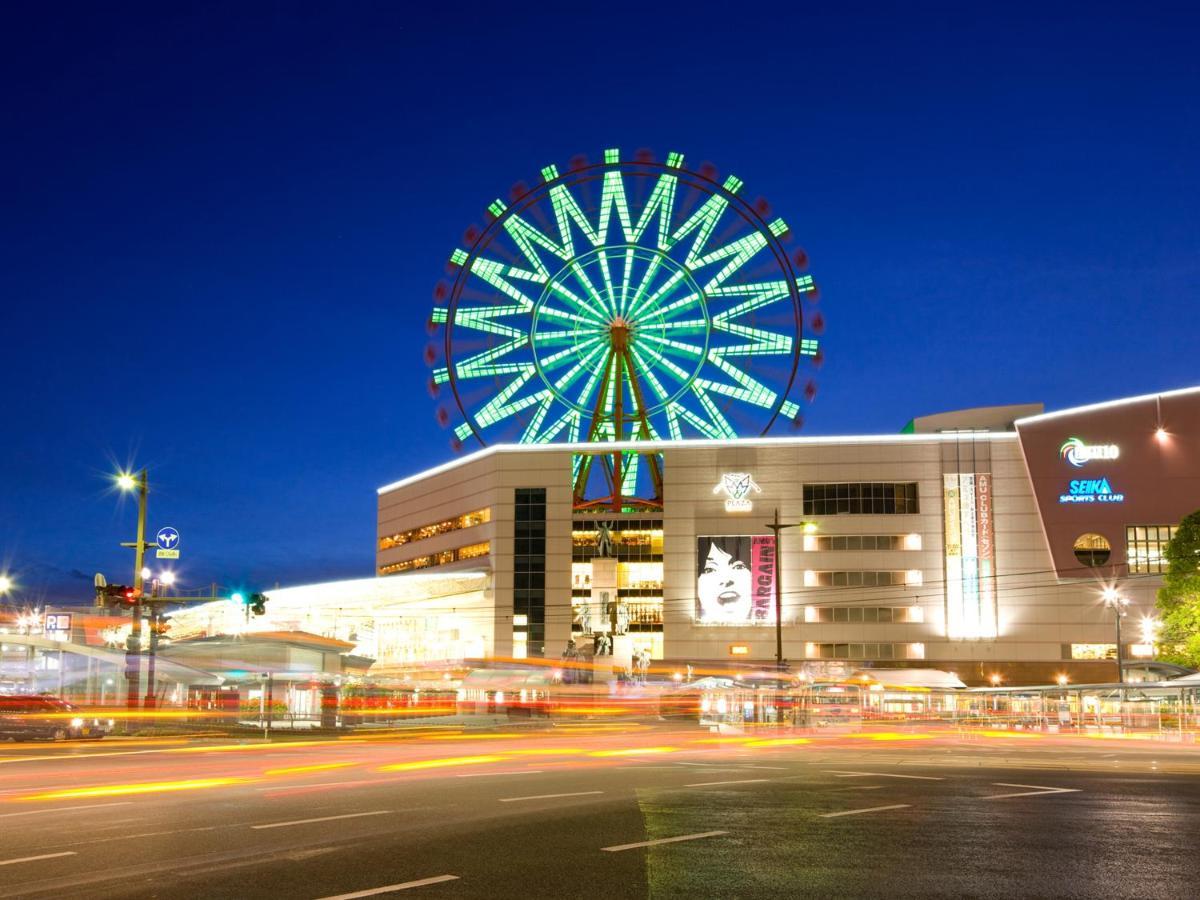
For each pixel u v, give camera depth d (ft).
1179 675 279.90
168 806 60.39
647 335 364.79
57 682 224.94
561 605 352.49
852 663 336.08
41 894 36.63
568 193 367.86
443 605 372.17
